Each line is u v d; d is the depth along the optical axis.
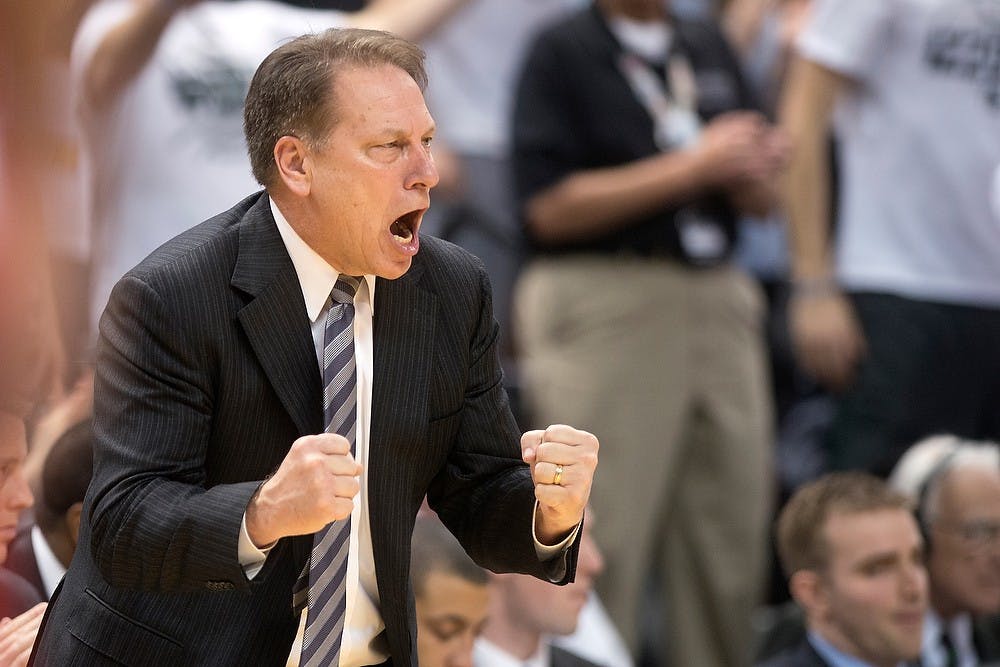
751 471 17.72
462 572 11.43
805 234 18.91
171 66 15.61
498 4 19.86
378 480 7.82
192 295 7.59
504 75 19.84
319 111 7.54
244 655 7.73
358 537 7.90
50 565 10.65
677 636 17.67
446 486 8.40
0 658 8.77
